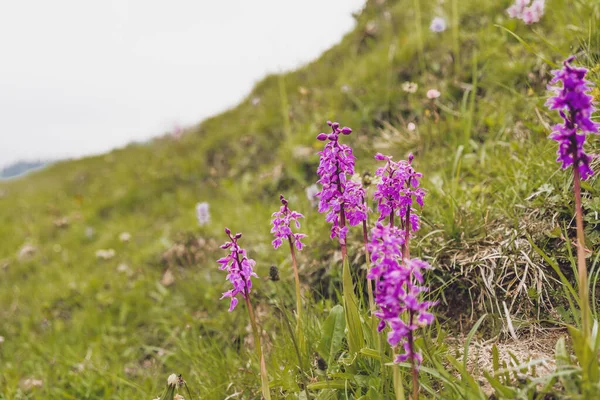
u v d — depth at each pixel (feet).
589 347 5.65
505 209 10.31
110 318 17.15
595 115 9.69
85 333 16.88
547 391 6.19
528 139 12.60
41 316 19.29
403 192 6.98
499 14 19.52
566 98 5.57
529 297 8.72
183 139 34.42
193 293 15.83
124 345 15.72
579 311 8.19
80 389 13.34
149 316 16.44
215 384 10.48
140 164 34.94
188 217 22.41
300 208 15.93
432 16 23.30
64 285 21.38
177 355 13.37
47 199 37.93
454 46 19.01
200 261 17.87
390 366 7.44
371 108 19.79
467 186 12.52
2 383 14.16
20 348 17.47
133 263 20.24
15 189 51.03
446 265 9.84
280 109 26.73
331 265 12.03
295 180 19.93
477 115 15.62
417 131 15.98
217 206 22.53
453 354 8.25
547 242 9.16
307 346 8.90
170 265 18.60
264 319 12.37
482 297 9.27
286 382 8.30
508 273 9.21
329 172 7.07
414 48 21.01
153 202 28.19
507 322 8.59
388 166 7.03
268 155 24.91
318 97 24.41
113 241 24.97
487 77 16.74
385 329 7.46
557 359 6.43
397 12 27.99
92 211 29.96
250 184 22.44
